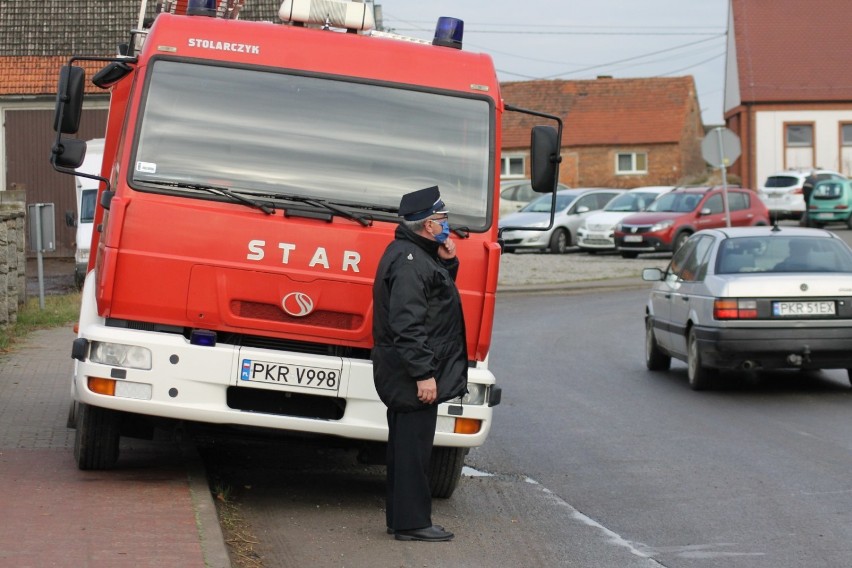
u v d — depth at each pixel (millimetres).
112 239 7484
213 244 7527
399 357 6980
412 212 6973
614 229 35750
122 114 9312
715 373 14086
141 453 9391
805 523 7895
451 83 8141
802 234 14281
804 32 58969
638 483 9188
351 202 7820
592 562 6926
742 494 8773
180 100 7848
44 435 9633
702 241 14805
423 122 8047
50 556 5977
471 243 7816
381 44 8164
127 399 7473
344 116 7977
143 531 6559
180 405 7488
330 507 8180
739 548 7270
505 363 16547
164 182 7652
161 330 7652
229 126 7855
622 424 11859
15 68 37438
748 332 13070
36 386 12336
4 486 7641
